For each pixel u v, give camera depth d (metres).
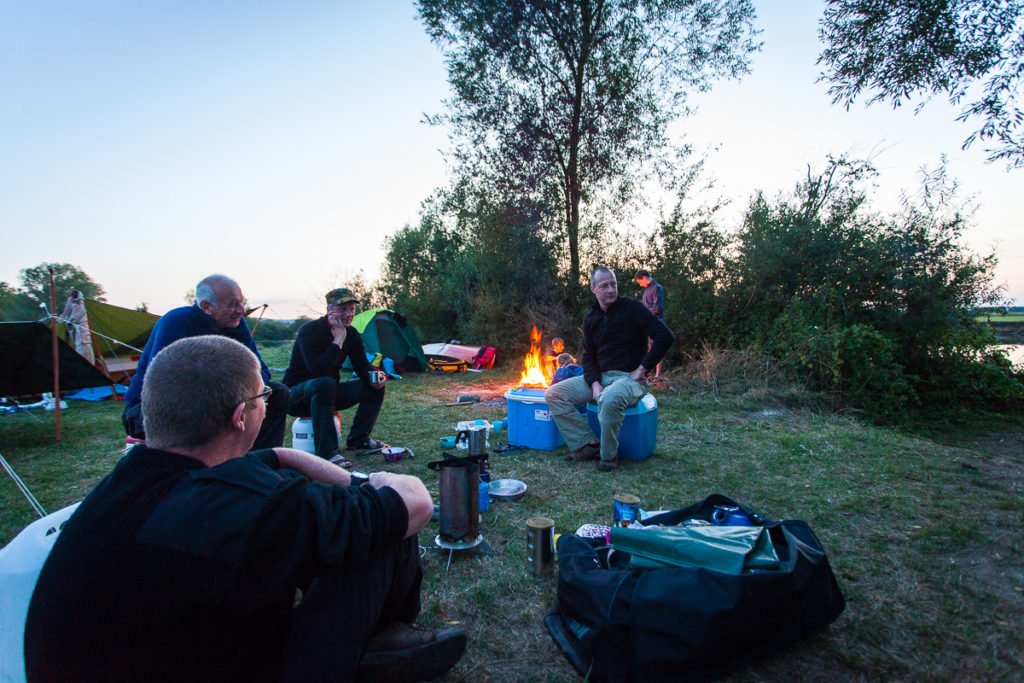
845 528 2.91
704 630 1.67
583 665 1.83
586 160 11.58
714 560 1.82
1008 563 2.50
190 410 1.14
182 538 1.04
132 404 3.34
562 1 10.91
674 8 11.20
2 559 1.48
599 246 11.52
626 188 11.61
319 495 1.22
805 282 8.52
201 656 1.07
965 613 2.11
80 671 1.03
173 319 3.26
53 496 3.71
